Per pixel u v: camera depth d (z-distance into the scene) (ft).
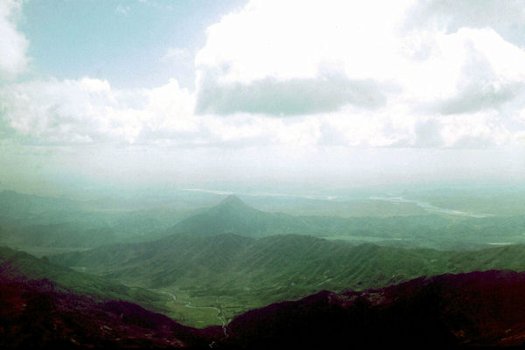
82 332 524.93
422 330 533.96
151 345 536.42
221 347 586.04
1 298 561.43
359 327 567.18
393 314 574.15
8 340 466.29
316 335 571.69
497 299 554.87
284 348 557.33
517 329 486.38
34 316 528.22
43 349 461.37
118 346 509.35
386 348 514.68
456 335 516.32
